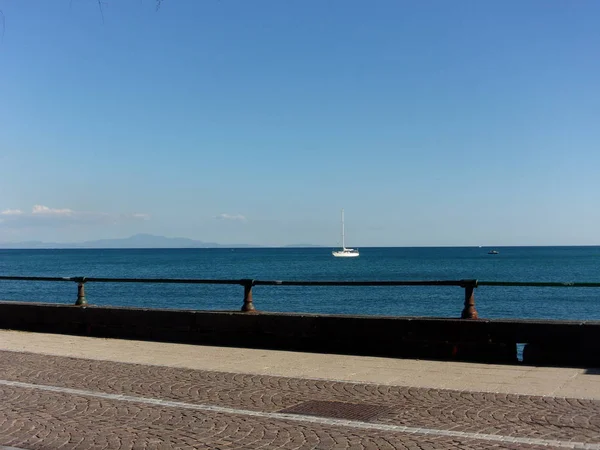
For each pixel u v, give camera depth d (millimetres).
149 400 7914
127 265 116812
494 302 41344
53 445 6105
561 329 9812
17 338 13375
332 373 9578
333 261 138500
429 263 119000
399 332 10922
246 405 7629
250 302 12422
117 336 13383
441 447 5836
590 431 6266
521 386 8453
